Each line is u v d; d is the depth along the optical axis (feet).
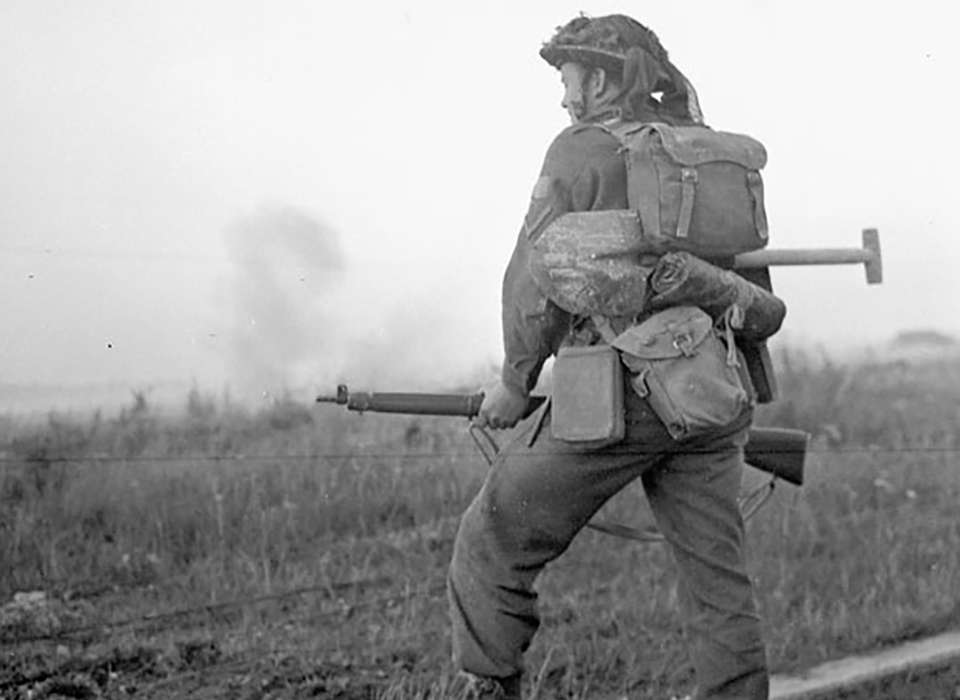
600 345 13.34
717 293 13.35
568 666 16.37
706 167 13.20
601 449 13.43
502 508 13.75
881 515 22.02
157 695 14.97
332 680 15.43
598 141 13.37
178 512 19.04
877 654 17.38
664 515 13.89
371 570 18.74
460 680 15.10
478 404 14.01
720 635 13.70
